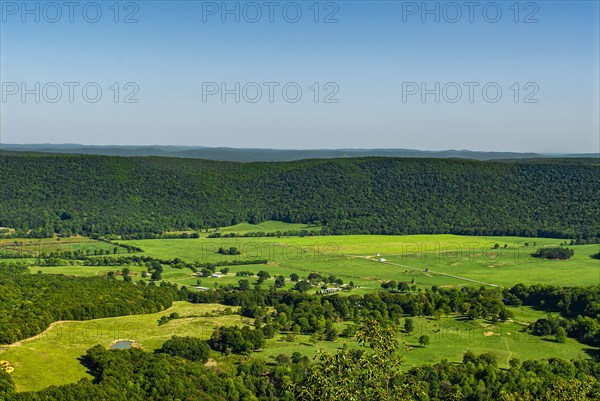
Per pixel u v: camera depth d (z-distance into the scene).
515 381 165.38
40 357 170.50
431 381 163.75
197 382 163.00
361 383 90.62
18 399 140.62
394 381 96.06
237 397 160.75
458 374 169.38
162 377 161.12
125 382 158.00
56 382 158.50
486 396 157.75
